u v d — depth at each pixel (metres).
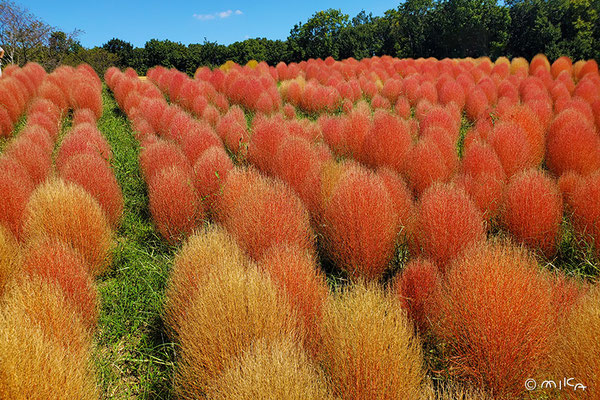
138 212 5.29
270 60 42.19
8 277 3.01
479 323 2.28
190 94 12.23
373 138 6.03
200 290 2.48
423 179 5.03
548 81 15.73
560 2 37.19
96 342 2.96
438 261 3.39
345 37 41.59
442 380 2.49
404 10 51.53
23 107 10.71
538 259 3.99
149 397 2.62
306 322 2.63
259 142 6.06
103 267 3.82
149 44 37.56
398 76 18.27
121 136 9.43
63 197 3.61
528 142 6.36
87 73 15.80
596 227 3.90
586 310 2.18
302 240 3.52
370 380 2.04
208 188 4.59
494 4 38.88
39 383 1.92
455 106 10.44
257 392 1.83
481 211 4.32
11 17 25.80
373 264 3.51
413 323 2.76
